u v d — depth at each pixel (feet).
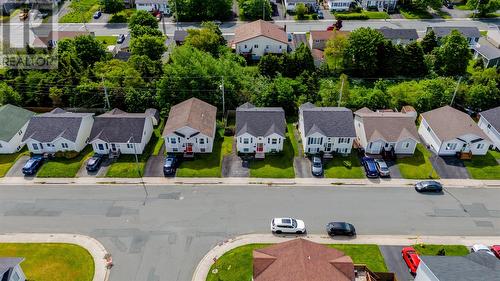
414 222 164.14
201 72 230.27
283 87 231.91
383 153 200.13
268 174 189.26
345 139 199.21
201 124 203.21
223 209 169.27
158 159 198.80
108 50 307.99
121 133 198.90
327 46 283.79
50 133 198.90
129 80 234.58
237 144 200.44
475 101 237.04
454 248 152.05
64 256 147.33
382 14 382.63
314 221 163.94
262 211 168.45
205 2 363.56
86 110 235.40
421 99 237.04
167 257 147.74
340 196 176.96
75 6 404.57
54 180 184.34
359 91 248.93
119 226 160.45
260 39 300.61
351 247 151.94
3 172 188.75
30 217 164.55
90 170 189.16
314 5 385.91
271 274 121.39
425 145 212.02
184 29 354.74
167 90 230.48
